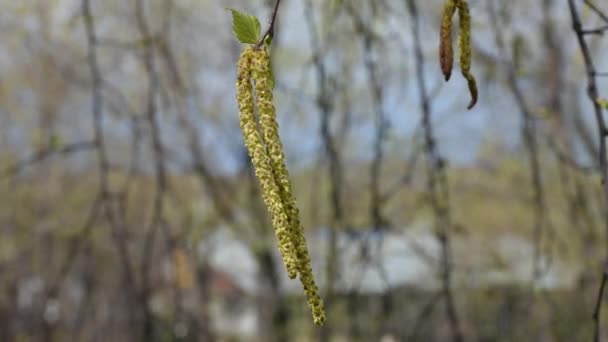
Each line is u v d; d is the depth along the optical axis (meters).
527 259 11.33
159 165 5.77
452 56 2.13
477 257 9.55
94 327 12.70
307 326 10.48
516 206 11.38
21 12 8.52
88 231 5.69
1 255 12.48
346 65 6.30
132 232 9.55
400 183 5.81
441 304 9.23
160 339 7.56
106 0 8.12
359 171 8.76
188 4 8.87
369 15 5.46
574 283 7.69
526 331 7.79
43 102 13.09
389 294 6.32
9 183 13.14
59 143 5.21
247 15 1.76
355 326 6.59
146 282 6.21
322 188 8.66
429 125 5.15
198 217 8.99
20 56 11.27
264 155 1.70
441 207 5.52
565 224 8.15
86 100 13.96
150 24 8.34
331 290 7.01
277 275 10.53
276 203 1.66
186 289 9.20
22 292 12.79
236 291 15.48
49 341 7.72
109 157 13.55
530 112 5.49
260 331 11.52
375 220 5.90
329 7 5.29
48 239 11.95
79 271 13.53
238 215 9.55
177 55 9.48
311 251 8.74
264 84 1.73
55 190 13.54
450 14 2.12
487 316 8.83
